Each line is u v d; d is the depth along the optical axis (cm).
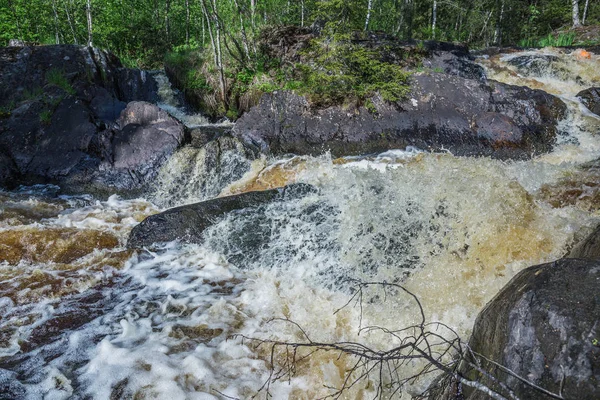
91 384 296
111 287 429
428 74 890
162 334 351
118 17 1691
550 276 208
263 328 360
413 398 259
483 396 191
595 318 178
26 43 1291
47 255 496
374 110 852
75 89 930
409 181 499
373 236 434
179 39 1898
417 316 361
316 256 439
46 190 753
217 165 774
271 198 535
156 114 844
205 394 290
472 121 843
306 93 870
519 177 586
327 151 817
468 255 405
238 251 470
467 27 2130
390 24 1794
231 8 1220
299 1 1302
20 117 842
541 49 1284
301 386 300
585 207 512
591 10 2153
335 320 367
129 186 773
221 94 1072
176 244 497
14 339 347
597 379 161
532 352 183
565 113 877
